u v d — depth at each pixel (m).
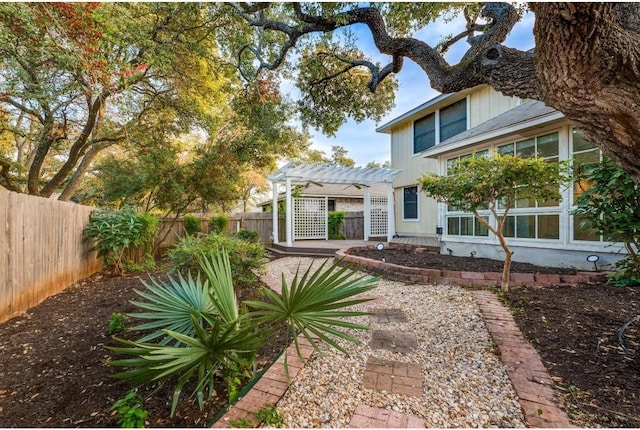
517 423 1.90
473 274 4.99
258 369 2.58
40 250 4.42
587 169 4.31
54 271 4.81
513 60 2.94
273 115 9.46
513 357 2.65
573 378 2.29
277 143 11.42
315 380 2.41
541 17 1.91
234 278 4.25
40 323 3.62
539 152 5.89
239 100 9.16
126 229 6.29
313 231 13.82
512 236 6.44
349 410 2.07
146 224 7.28
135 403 2.06
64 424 1.94
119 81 5.02
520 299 3.98
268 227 13.41
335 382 2.39
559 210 5.53
